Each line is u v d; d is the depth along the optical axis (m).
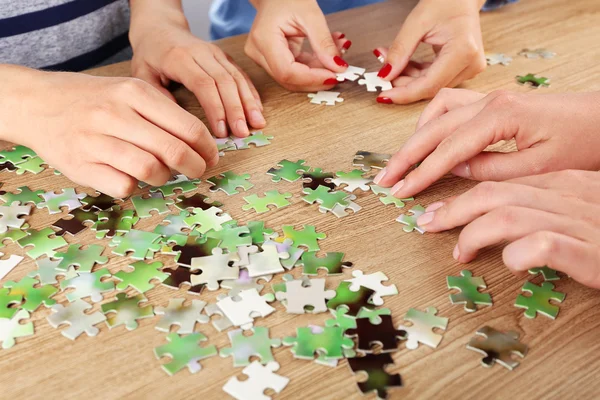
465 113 0.60
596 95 0.59
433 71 0.72
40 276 0.52
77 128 0.58
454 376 0.46
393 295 0.51
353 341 0.48
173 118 0.59
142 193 0.60
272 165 0.63
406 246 0.55
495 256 0.54
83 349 0.47
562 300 0.51
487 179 0.59
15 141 0.62
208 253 0.54
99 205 0.58
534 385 0.46
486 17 0.89
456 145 0.58
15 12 0.79
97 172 0.57
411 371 0.46
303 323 0.49
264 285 0.51
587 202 0.52
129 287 0.51
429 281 0.52
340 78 0.73
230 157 0.64
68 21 0.83
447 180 0.62
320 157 0.64
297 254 0.54
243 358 0.47
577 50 0.81
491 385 0.46
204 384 0.46
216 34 1.15
